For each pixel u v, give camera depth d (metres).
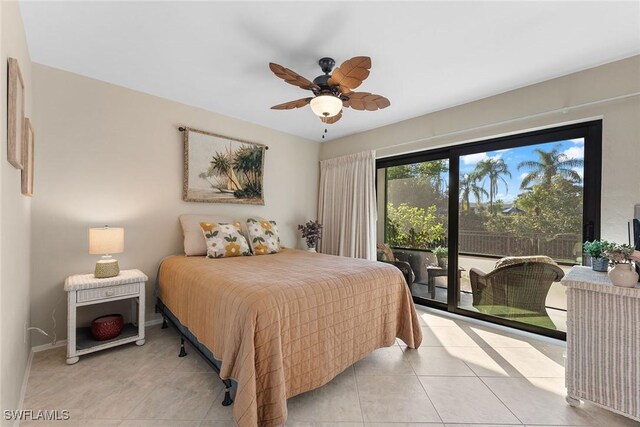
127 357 2.17
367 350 2.04
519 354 2.27
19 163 1.45
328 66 2.15
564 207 2.46
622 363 1.52
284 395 1.41
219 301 1.65
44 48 2.05
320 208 4.47
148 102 2.83
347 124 3.68
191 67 2.32
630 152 2.04
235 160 3.48
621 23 1.72
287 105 2.22
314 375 1.64
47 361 2.08
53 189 2.32
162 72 2.41
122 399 1.66
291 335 1.55
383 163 3.89
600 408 1.64
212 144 3.27
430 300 3.40
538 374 1.99
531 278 2.65
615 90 2.11
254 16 1.71
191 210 3.15
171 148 2.99
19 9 1.62
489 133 2.79
